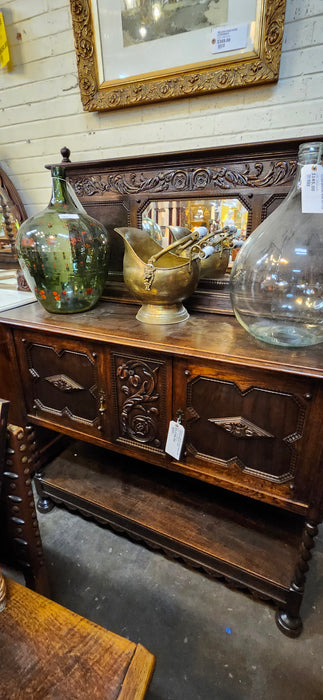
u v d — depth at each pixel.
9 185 1.40
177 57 0.99
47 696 0.40
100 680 0.42
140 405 0.89
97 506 1.12
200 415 0.82
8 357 1.07
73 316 1.04
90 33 1.06
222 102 1.01
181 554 1.01
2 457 0.56
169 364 0.80
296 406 0.69
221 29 0.92
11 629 0.48
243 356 0.72
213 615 0.96
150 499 1.14
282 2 0.84
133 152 1.18
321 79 0.90
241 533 1.02
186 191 0.97
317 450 0.70
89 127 1.22
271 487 0.79
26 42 1.20
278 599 0.90
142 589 1.03
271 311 0.83
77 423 1.04
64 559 1.12
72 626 0.48
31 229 0.96
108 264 1.08
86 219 1.01
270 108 0.97
